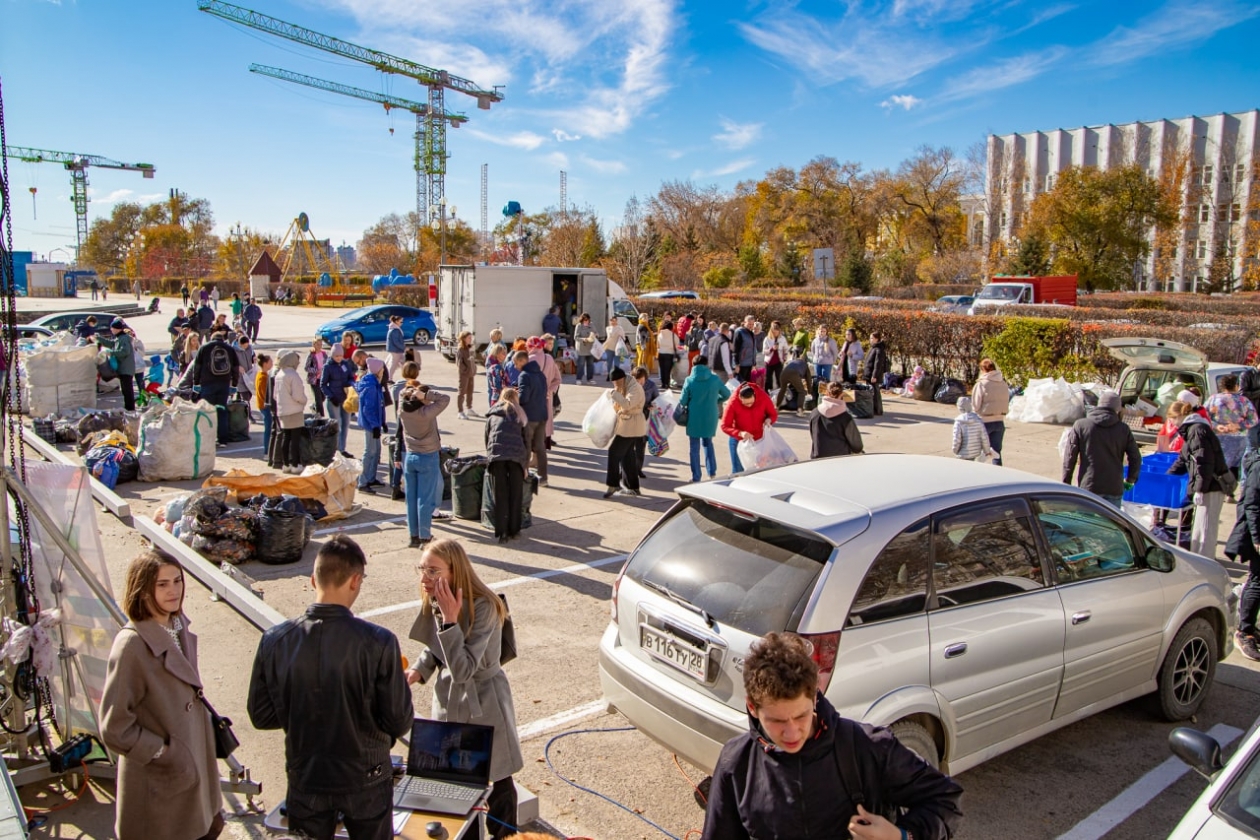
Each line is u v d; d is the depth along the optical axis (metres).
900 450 13.82
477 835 3.44
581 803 4.43
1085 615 4.70
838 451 9.29
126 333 15.70
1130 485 7.75
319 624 3.00
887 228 71.19
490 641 3.63
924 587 4.15
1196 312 28.39
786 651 2.29
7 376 4.30
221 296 69.31
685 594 4.24
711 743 3.92
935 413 17.59
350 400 12.58
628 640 4.53
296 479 9.38
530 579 7.73
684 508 4.73
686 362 20.83
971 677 4.21
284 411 11.45
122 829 3.30
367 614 6.88
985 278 55.09
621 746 5.02
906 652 3.98
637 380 11.86
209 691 5.54
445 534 9.03
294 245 75.88
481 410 16.91
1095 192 48.81
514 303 23.84
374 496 10.63
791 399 17.72
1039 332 18.48
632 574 4.61
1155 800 4.54
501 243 76.88
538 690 5.66
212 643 6.25
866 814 2.28
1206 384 12.02
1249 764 2.92
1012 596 4.45
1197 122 73.81
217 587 7.00
